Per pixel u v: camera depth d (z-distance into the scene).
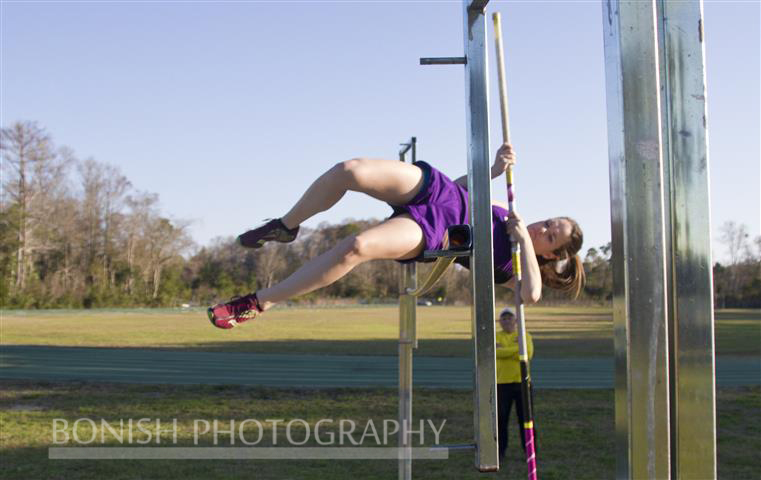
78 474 4.99
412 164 2.18
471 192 1.88
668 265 1.36
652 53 1.29
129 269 49.25
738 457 5.66
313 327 26.02
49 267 46.88
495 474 5.09
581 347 16.97
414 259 2.16
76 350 15.39
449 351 15.61
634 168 1.28
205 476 4.96
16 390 9.12
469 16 1.91
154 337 19.80
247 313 1.97
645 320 1.27
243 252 54.53
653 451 1.27
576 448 5.91
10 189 43.69
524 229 2.65
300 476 4.96
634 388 1.27
